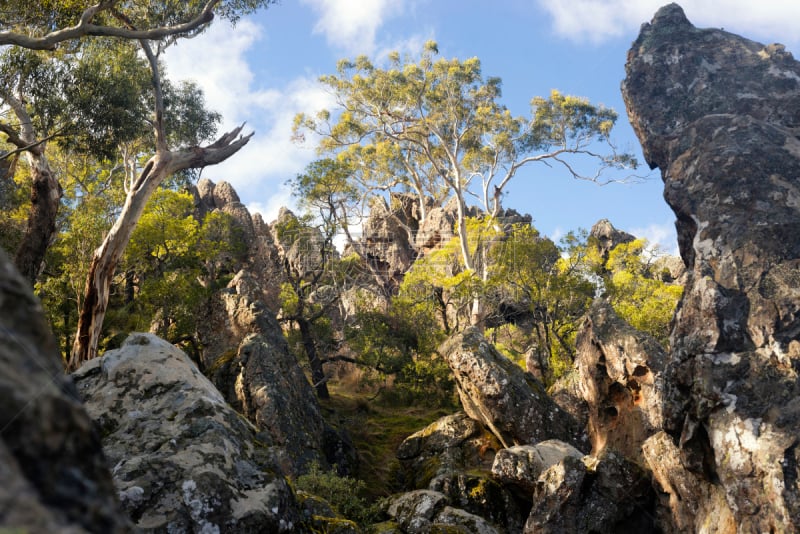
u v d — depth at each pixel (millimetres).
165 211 37531
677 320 11070
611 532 14531
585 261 33344
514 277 33250
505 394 21250
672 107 13250
